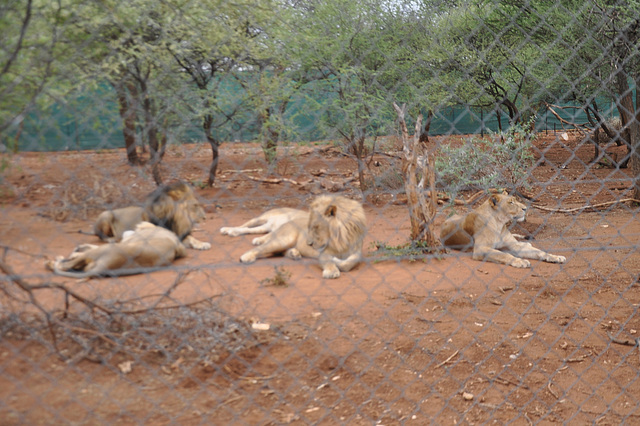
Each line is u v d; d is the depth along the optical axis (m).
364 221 6.02
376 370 3.78
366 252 6.61
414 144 6.34
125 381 3.10
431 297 5.10
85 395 2.88
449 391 3.66
